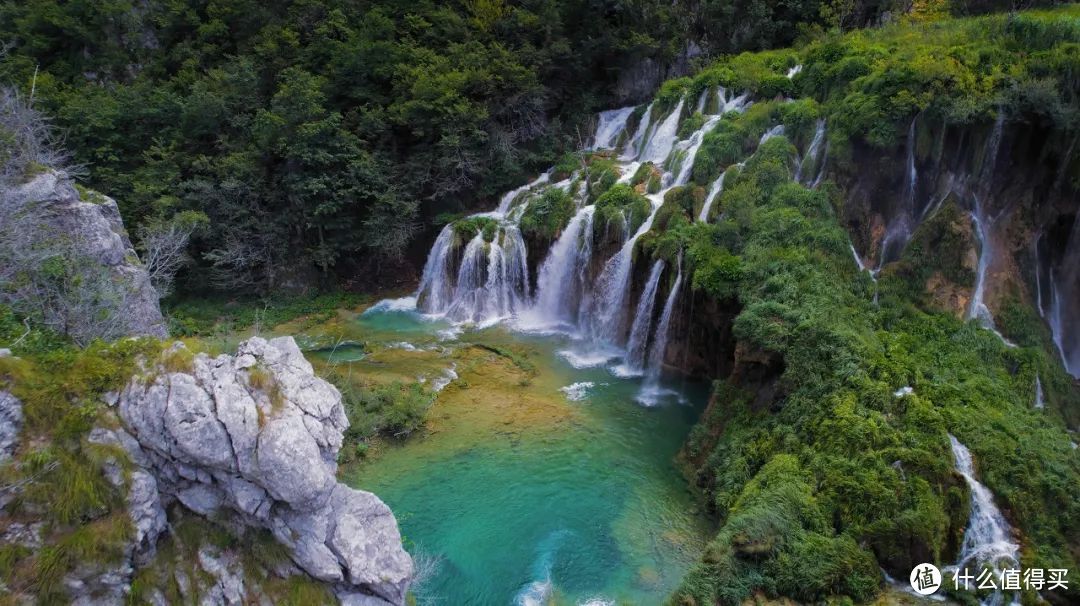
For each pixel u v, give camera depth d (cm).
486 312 3111
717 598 1323
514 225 3145
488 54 3512
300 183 3042
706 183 2689
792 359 1784
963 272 2139
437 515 1703
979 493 1445
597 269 2850
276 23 3603
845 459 1509
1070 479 1442
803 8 3769
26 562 862
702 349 2366
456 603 1408
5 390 916
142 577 938
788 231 2238
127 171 3095
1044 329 2098
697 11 4069
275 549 1028
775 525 1401
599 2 3797
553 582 1473
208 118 3167
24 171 1609
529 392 2367
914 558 1371
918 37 2744
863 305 2056
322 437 1077
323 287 3350
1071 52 2128
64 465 909
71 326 1211
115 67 3644
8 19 3516
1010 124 2116
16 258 1264
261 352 1082
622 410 2247
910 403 1602
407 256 3544
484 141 3422
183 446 952
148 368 985
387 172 3328
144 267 1883
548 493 1800
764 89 3055
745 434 1795
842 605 1310
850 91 2617
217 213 3077
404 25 3669
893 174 2341
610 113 3991
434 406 2244
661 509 1734
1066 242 2139
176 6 3659
